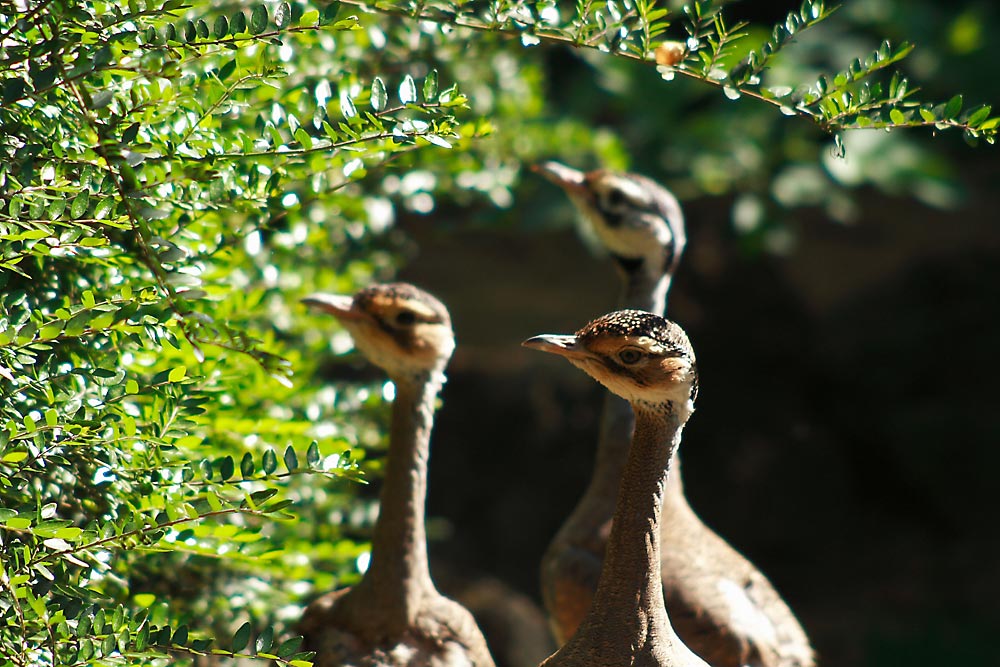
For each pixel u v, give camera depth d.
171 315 6.00
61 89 6.42
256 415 8.51
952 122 6.85
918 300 24.00
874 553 21.31
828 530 21.34
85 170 5.96
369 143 7.69
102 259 6.86
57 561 6.12
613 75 18.05
